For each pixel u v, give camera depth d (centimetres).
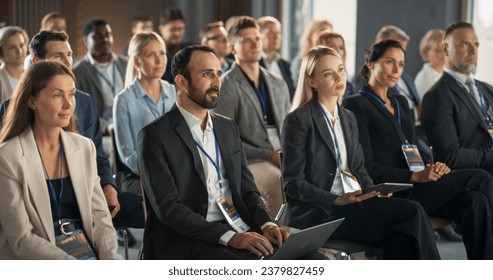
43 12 1090
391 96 511
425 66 803
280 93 593
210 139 380
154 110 540
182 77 374
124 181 522
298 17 1220
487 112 554
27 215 329
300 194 427
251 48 580
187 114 377
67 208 347
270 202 534
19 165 329
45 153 343
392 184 396
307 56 452
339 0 1155
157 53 538
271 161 561
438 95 530
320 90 446
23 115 337
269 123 587
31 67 340
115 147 529
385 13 1050
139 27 1019
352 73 1140
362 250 415
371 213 416
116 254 350
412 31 1034
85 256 343
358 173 455
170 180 362
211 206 376
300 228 433
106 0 1180
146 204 374
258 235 351
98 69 754
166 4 1227
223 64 840
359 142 486
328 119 446
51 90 333
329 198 419
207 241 354
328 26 801
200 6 1220
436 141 526
